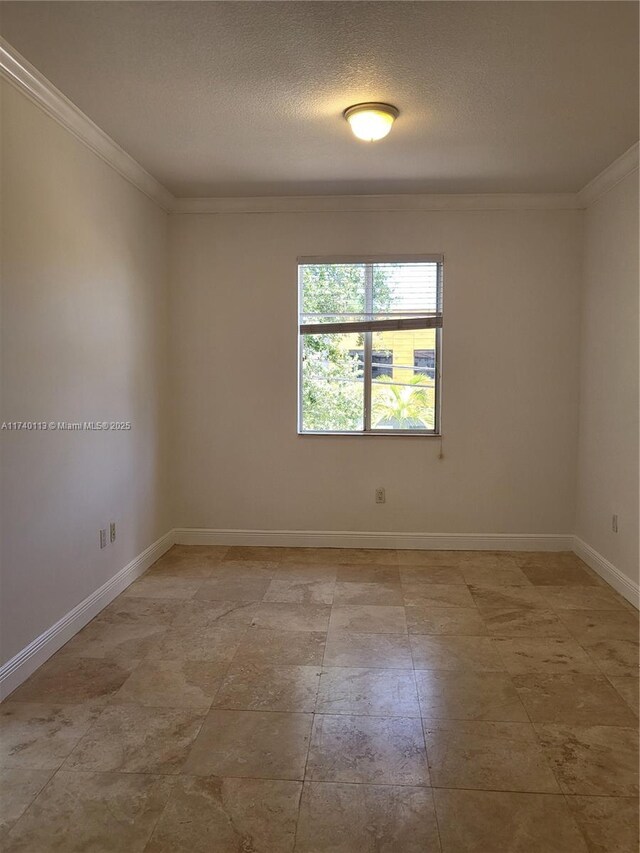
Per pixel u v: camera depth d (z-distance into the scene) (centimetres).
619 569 387
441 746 226
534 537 474
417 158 377
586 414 447
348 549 480
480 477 473
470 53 255
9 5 221
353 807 194
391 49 252
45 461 291
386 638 318
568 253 458
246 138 346
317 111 311
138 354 413
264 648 307
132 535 405
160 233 456
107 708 251
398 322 471
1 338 255
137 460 413
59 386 304
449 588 393
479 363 466
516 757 220
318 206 463
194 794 200
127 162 374
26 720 243
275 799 198
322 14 228
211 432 483
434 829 185
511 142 351
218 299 475
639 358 358
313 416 489
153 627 332
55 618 303
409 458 476
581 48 251
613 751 223
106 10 224
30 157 275
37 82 271
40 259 285
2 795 199
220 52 254
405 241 464
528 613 352
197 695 262
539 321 462
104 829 185
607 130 334
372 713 248
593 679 275
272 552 472
